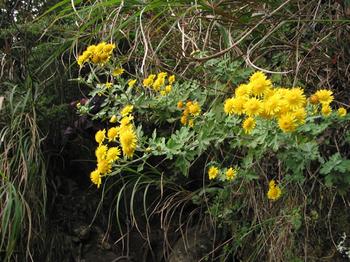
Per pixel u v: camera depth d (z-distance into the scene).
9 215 1.75
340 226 1.58
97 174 1.47
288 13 1.71
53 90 2.23
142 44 2.07
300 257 1.64
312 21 1.59
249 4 1.70
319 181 1.50
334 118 1.39
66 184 2.16
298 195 1.62
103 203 2.15
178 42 1.99
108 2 1.75
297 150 1.36
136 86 1.99
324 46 1.67
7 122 2.05
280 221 1.64
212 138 1.52
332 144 1.51
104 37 2.07
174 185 2.03
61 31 2.35
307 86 1.70
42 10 2.77
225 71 1.75
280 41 1.68
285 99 1.21
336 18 1.69
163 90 1.81
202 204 1.96
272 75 1.75
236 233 1.81
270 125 1.32
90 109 1.92
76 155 2.17
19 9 2.64
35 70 2.19
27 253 1.82
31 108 2.06
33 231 1.90
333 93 1.64
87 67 2.28
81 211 2.11
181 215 2.09
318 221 1.60
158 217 2.13
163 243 2.03
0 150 2.01
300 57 1.71
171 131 1.94
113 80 2.05
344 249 1.55
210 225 1.97
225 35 1.75
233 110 1.31
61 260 2.01
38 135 1.95
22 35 2.28
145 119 1.90
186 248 1.91
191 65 1.94
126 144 1.46
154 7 1.73
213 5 1.65
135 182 2.01
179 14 1.80
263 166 1.74
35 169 1.92
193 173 1.99
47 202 2.05
